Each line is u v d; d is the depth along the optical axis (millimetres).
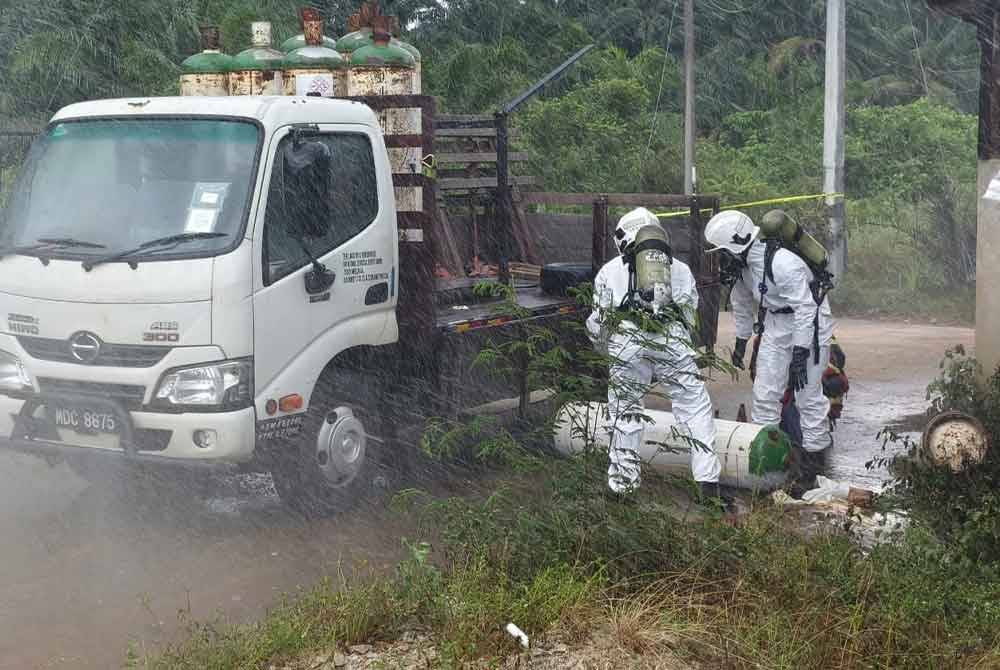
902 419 9734
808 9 34125
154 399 6289
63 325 6453
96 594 5738
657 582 5082
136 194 6598
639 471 5941
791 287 7660
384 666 4480
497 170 9125
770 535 5629
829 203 17328
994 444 6016
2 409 6645
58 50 20062
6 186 9492
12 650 5059
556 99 24641
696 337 7078
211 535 6680
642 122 25688
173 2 21828
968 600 4906
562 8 34812
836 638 4656
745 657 4559
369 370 7340
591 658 4582
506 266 8945
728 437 7266
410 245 7379
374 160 7156
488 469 7918
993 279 6855
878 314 16094
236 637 4816
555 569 5090
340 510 7066
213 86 7781
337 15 25156
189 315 6230
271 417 6477
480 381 7656
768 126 28984
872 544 5707
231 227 6336
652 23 34125
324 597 5098
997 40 6812
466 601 4836
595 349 7082
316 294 6715
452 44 27516
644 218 6859
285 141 6578
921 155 23672
